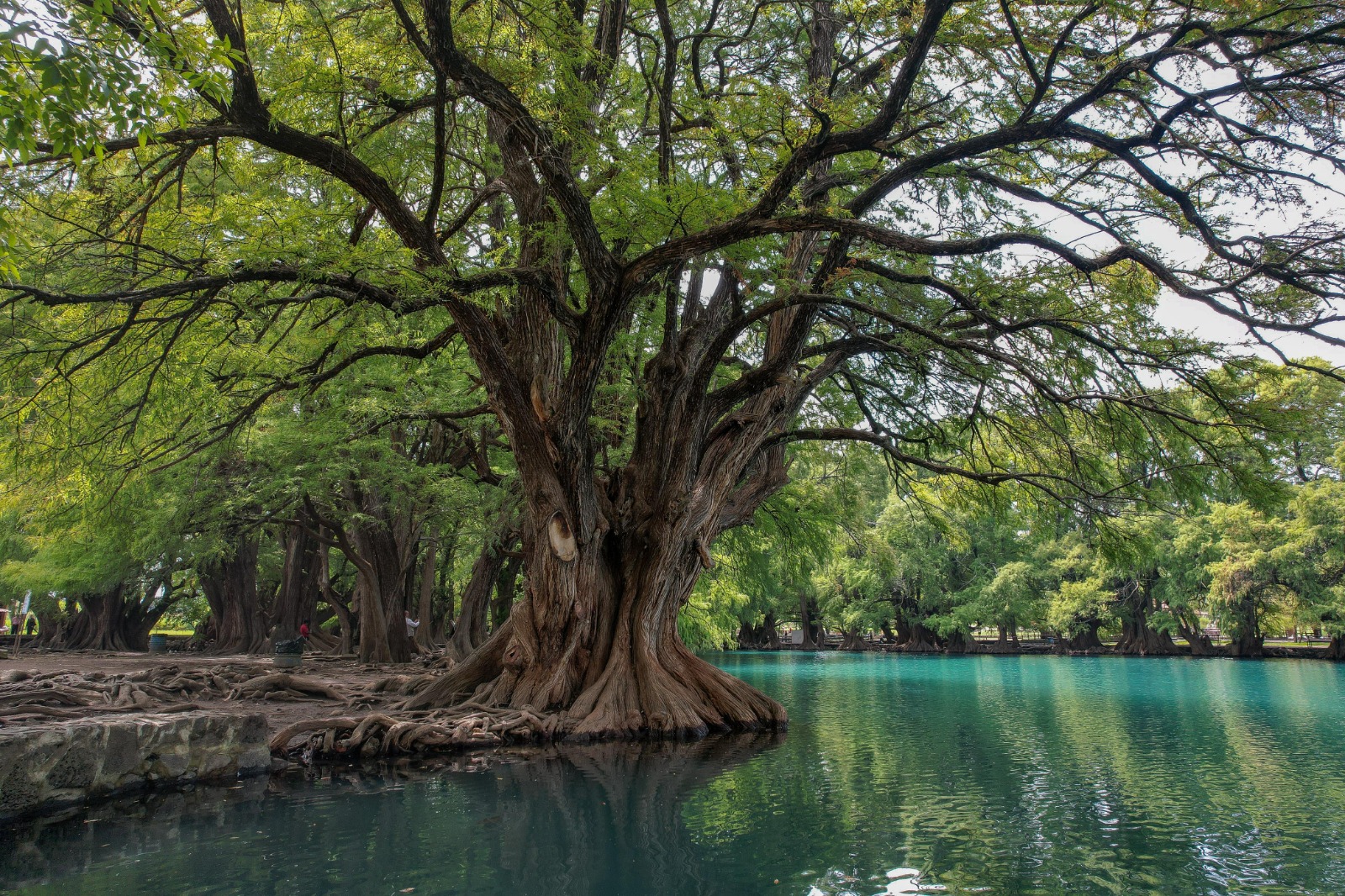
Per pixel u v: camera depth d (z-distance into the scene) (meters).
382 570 23.86
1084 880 5.33
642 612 13.23
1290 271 8.57
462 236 14.73
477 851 5.89
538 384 12.49
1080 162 10.96
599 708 12.21
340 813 7.02
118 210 10.13
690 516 13.59
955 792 8.16
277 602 29.91
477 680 13.55
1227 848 6.12
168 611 48.94
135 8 5.70
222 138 9.60
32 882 5.07
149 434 11.98
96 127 4.60
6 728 7.05
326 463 18.09
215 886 5.01
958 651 53.47
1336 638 38.94
